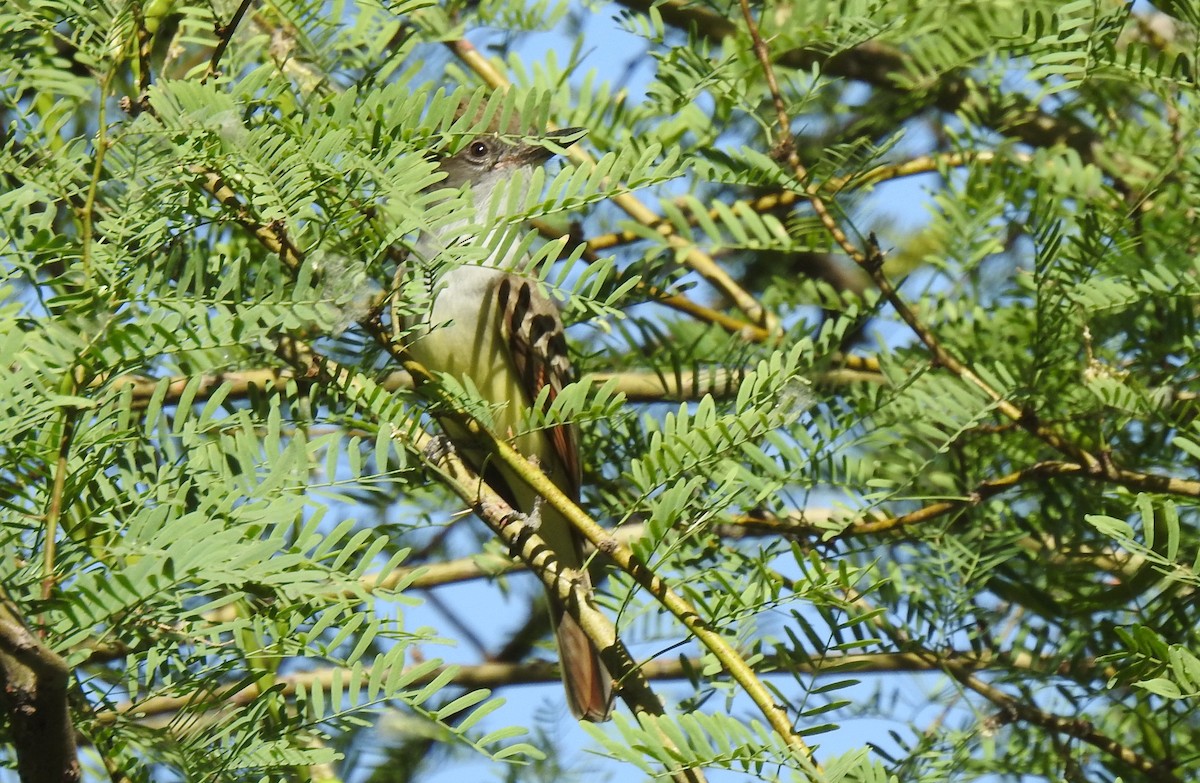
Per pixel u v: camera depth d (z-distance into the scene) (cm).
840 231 666
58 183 415
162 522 336
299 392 530
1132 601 671
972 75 855
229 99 413
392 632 395
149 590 314
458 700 379
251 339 367
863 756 418
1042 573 709
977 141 806
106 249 389
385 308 535
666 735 386
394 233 407
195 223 421
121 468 390
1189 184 674
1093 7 574
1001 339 734
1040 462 700
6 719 364
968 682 660
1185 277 609
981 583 667
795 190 657
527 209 423
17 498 384
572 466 707
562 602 579
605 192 423
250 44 567
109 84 457
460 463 612
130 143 411
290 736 396
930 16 745
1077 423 705
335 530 386
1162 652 429
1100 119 786
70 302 360
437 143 438
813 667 471
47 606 321
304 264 371
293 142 416
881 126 856
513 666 879
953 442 693
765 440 560
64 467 364
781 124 649
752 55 689
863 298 791
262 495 382
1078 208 747
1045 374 669
